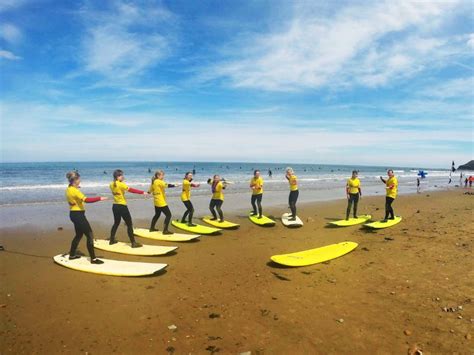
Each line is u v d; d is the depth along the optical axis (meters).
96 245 8.74
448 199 20.67
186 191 11.06
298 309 5.27
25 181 30.98
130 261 7.76
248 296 5.81
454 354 3.97
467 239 9.14
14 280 6.50
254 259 8.05
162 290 6.09
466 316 4.85
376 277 6.59
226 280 6.61
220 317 5.04
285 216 13.37
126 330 4.66
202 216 13.81
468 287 5.87
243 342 4.35
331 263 7.60
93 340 4.40
